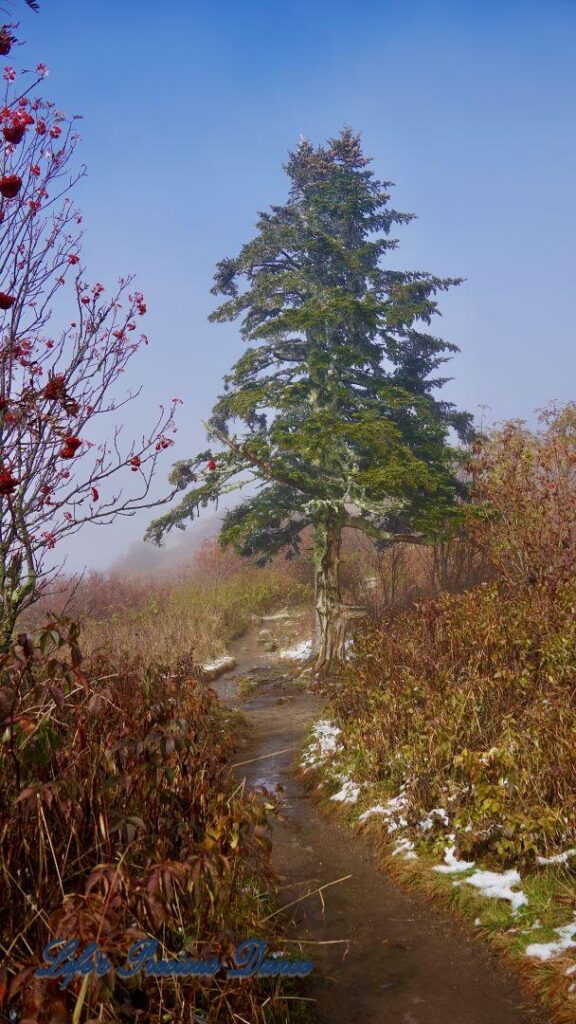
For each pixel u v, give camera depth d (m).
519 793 5.63
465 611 9.34
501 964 4.39
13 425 4.10
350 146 21.91
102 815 3.54
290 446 15.41
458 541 15.62
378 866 6.10
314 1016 3.96
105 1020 2.62
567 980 3.99
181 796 4.42
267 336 18.47
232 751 9.22
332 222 20.05
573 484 11.44
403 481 15.11
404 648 9.32
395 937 4.88
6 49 2.88
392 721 7.87
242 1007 3.52
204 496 17.20
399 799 6.84
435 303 17.59
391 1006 4.05
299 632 22.06
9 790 3.51
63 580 21.38
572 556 10.22
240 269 19.50
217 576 29.55
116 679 6.19
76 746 3.89
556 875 5.03
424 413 17.27
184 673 10.92
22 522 4.27
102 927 2.71
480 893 5.15
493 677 7.58
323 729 10.05
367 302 16.47
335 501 15.71
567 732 5.91
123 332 4.54
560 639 7.55
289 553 21.98
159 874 3.07
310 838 7.00
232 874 4.22
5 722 3.41
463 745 6.82
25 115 3.99
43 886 3.30
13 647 3.75
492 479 12.28
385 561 18.75
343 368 18.14
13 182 3.08
